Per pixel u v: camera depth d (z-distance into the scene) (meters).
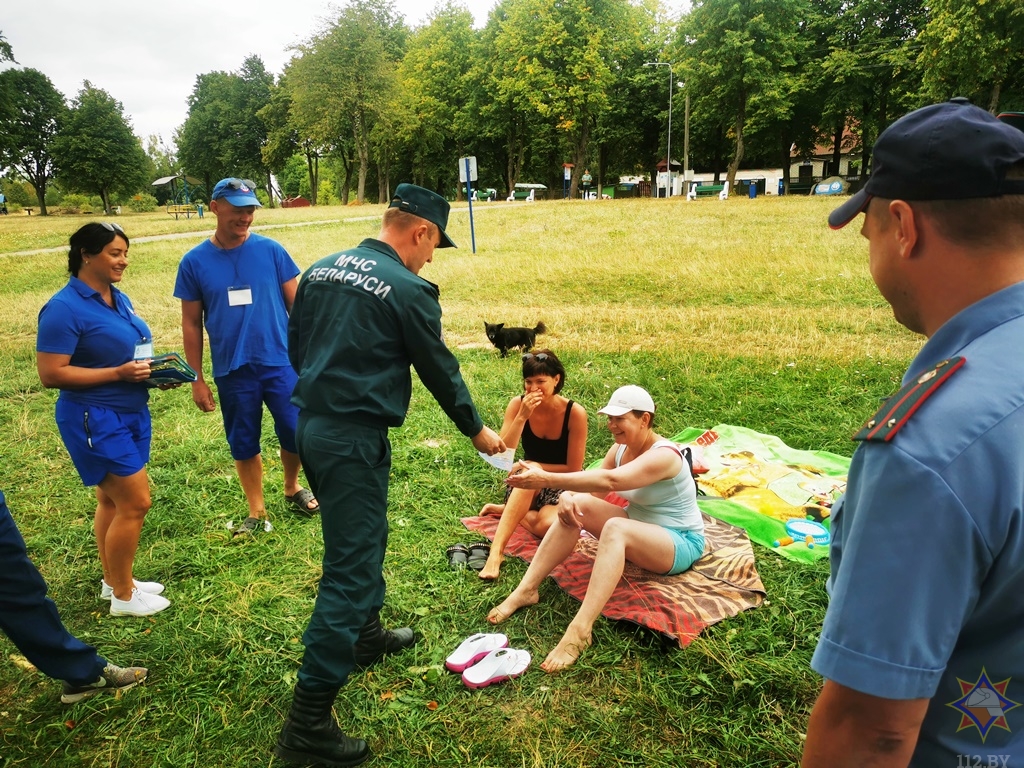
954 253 0.99
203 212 41.91
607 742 2.62
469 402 2.75
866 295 10.33
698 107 41.12
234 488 4.95
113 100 63.38
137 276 15.72
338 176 77.69
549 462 4.15
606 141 51.03
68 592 3.78
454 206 36.81
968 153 0.94
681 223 22.09
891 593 0.92
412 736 2.69
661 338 8.46
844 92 36.59
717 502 4.48
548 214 27.56
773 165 59.75
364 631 3.03
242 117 62.06
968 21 26.28
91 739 2.75
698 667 2.96
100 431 3.28
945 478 0.89
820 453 5.20
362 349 2.50
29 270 17.45
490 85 47.12
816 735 1.04
